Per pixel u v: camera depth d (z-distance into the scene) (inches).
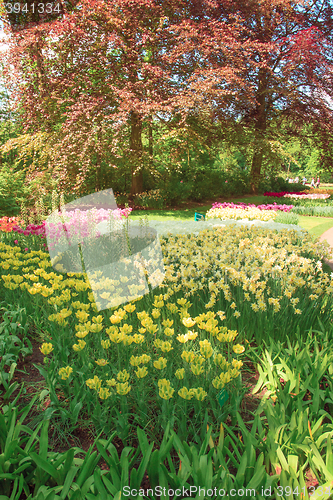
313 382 79.7
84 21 489.4
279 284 125.4
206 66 579.2
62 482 54.6
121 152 540.1
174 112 536.4
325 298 127.0
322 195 864.3
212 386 77.0
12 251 155.8
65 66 533.3
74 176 494.0
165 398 64.9
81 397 79.4
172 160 590.6
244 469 53.2
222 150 870.4
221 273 135.3
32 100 506.9
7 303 125.8
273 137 808.3
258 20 694.5
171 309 98.0
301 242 191.5
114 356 95.3
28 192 418.6
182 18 598.2
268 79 755.4
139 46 529.7
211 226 286.5
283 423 65.9
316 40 633.6
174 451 70.0
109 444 60.1
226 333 85.8
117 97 519.5
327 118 771.4
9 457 57.7
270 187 1047.6
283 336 106.3
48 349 80.0
